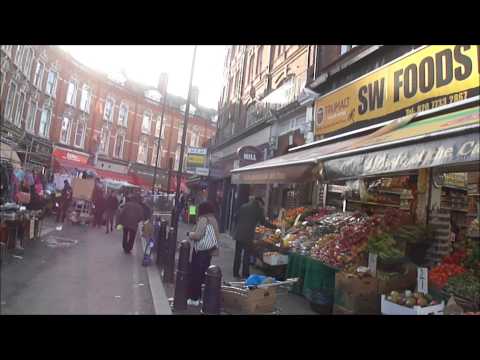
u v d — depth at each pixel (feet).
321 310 18.58
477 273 16.31
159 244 28.91
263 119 50.37
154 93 155.94
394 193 25.93
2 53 48.26
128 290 20.90
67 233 42.60
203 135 169.68
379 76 28.09
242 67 68.23
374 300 17.44
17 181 39.60
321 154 21.84
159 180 148.66
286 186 42.65
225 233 60.44
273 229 31.07
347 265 19.24
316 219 27.22
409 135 15.55
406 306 14.85
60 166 80.79
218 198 71.61
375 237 19.61
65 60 100.32
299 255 22.82
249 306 17.11
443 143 13.16
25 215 30.01
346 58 33.19
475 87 20.47
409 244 20.76
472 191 22.95
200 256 19.04
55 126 105.50
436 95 22.93
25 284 19.88
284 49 48.83
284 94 46.37
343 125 32.35
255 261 30.55
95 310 16.80
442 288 16.14
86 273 23.91
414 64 24.73
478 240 19.40
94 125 123.75
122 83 142.31
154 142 150.92
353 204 30.35
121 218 33.55
